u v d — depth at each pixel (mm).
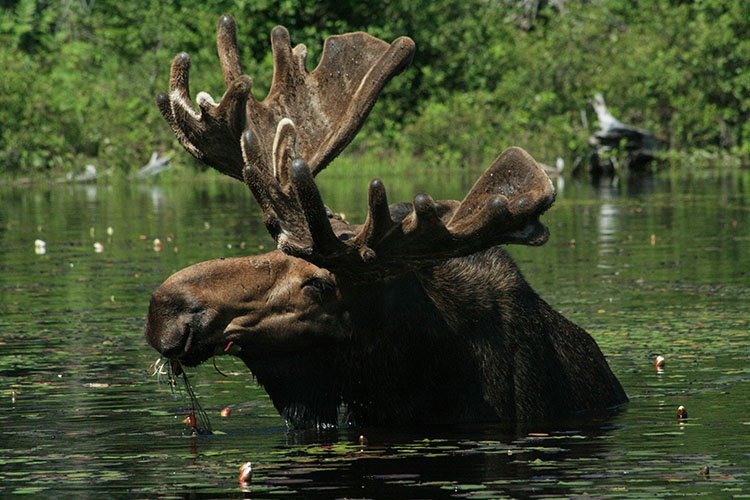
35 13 73438
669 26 66688
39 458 9969
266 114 11781
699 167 63312
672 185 50344
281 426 11289
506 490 8578
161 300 10055
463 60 71125
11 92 62156
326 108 12008
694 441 10164
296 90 12039
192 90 64438
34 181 61594
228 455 9984
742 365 14031
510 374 11430
